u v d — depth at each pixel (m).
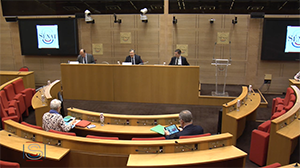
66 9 9.12
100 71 6.89
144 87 6.82
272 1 8.07
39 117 5.28
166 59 8.88
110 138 3.27
